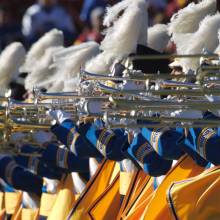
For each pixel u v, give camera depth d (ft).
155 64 56.08
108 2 98.48
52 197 60.08
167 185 48.49
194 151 46.42
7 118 54.75
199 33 52.24
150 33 59.41
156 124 47.19
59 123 53.57
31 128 55.77
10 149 58.23
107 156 51.52
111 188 54.60
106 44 55.98
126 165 53.62
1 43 117.39
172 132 47.85
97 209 54.34
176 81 49.39
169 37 59.36
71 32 112.68
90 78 51.93
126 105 47.21
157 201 48.26
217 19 52.08
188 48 52.60
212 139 45.21
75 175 58.39
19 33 118.21
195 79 49.26
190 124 45.68
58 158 56.85
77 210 54.39
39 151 58.70
